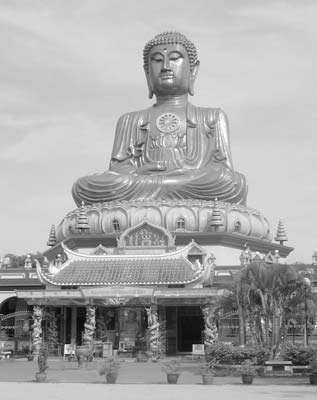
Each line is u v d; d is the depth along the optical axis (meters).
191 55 67.25
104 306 44.22
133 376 28.42
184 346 48.34
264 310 34.00
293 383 25.28
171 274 43.38
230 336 43.97
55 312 47.12
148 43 67.50
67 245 57.00
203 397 18.95
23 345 51.50
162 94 66.50
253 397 19.09
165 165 61.34
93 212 57.12
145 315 46.44
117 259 45.69
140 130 64.88
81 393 20.22
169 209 55.78
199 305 43.81
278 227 62.84
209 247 54.62
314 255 53.88
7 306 55.12
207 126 64.19
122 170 62.56
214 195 58.56
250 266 34.16
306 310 34.19
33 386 23.11
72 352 41.88
